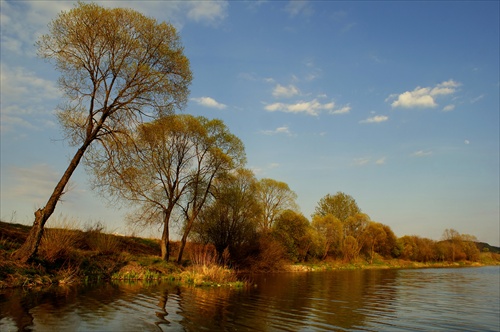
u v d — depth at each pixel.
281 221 51.28
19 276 14.74
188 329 9.09
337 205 77.31
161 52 19.77
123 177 18.81
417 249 83.25
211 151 31.06
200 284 20.19
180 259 29.75
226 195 35.16
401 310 14.69
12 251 16.77
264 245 40.50
